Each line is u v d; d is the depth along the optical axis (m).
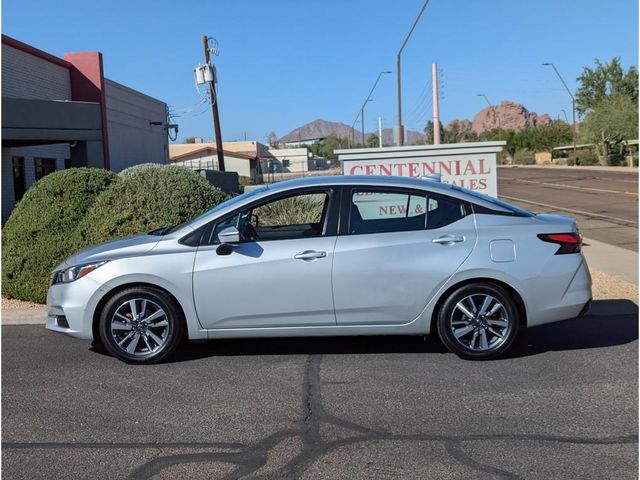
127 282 5.82
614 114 60.03
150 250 5.89
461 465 3.88
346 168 11.68
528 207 23.67
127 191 8.88
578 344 6.45
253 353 6.29
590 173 49.78
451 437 4.29
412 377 5.49
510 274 5.73
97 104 19.17
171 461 4.00
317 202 7.57
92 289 5.84
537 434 4.31
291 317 5.82
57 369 5.90
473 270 5.73
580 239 6.01
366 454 4.05
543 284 5.77
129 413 4.80
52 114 17.97
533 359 5.95
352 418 4.64
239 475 3.80
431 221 5.89
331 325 5.83
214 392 5.22
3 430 4.51
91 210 8.95
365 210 5.93
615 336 6.73
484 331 5.84
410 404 4.88
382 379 5.45
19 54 23.28
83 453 4.13
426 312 5.80
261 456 4.05
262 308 5.80
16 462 4.02
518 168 70.44
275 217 7.47
